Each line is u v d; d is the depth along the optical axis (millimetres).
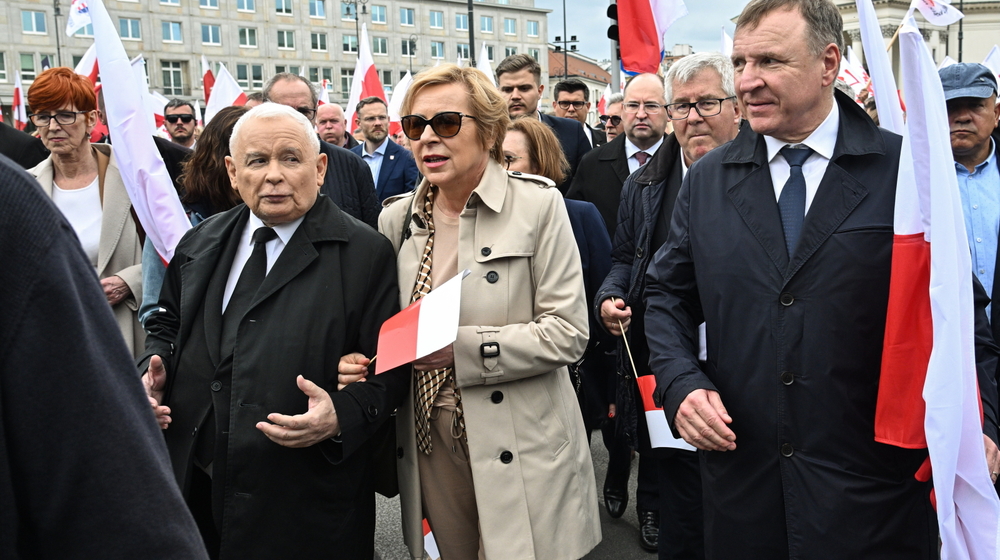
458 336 2258
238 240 2422
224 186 3084
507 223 2373
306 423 2062
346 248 2332
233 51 57812
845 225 1892
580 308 2383
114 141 3066
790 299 1925
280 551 2164
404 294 2424
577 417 2555
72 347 926
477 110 2322
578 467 2465
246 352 2191
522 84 5480
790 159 2014
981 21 44875
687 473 2826
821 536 1896
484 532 2275
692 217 2180
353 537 2305
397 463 2516
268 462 2148
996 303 2912
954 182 1797
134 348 3242
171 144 3727
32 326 903
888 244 1868
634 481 4422
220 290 2340
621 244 3154
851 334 1875
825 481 1893
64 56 50906
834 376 1885
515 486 2303
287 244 2279
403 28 64250
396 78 64250
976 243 3033
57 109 3264
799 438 1927
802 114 1965
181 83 56469
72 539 936
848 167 1933
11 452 913
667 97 3066
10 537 915
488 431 2303
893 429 1840
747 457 2010
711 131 2959
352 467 2289
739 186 2080
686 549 2869
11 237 906
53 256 926
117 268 3348
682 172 3033
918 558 1924
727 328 2041
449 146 2293
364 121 6758
